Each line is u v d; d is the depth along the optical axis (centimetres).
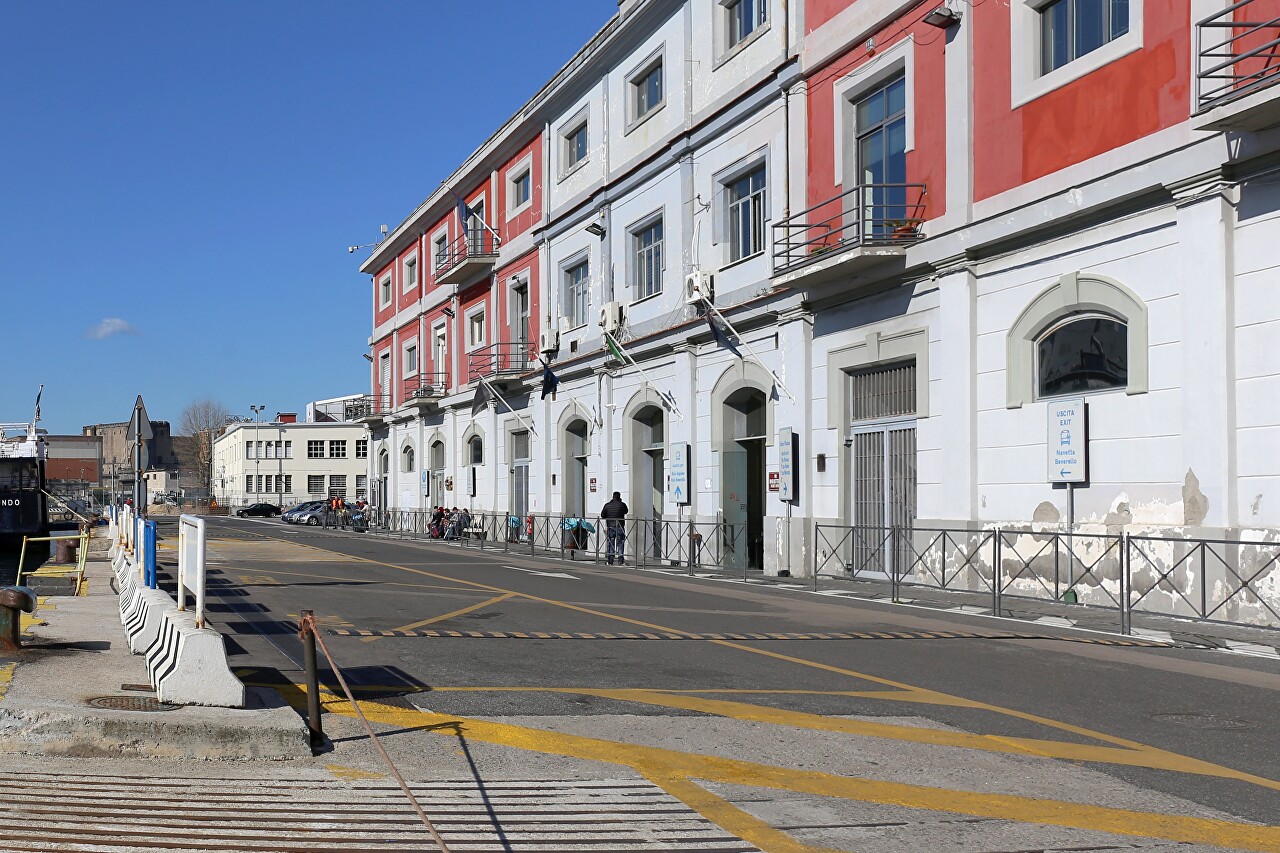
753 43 2358
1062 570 1554
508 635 1172
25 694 700
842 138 2075
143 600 946
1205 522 1341
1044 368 1620
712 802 565
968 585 1716
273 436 9662
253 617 1287
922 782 608
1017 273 1662
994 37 1717
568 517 3198
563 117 3353
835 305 2100
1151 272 1434
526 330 3709
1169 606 1387
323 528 5619
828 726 744
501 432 3922
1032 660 1038
